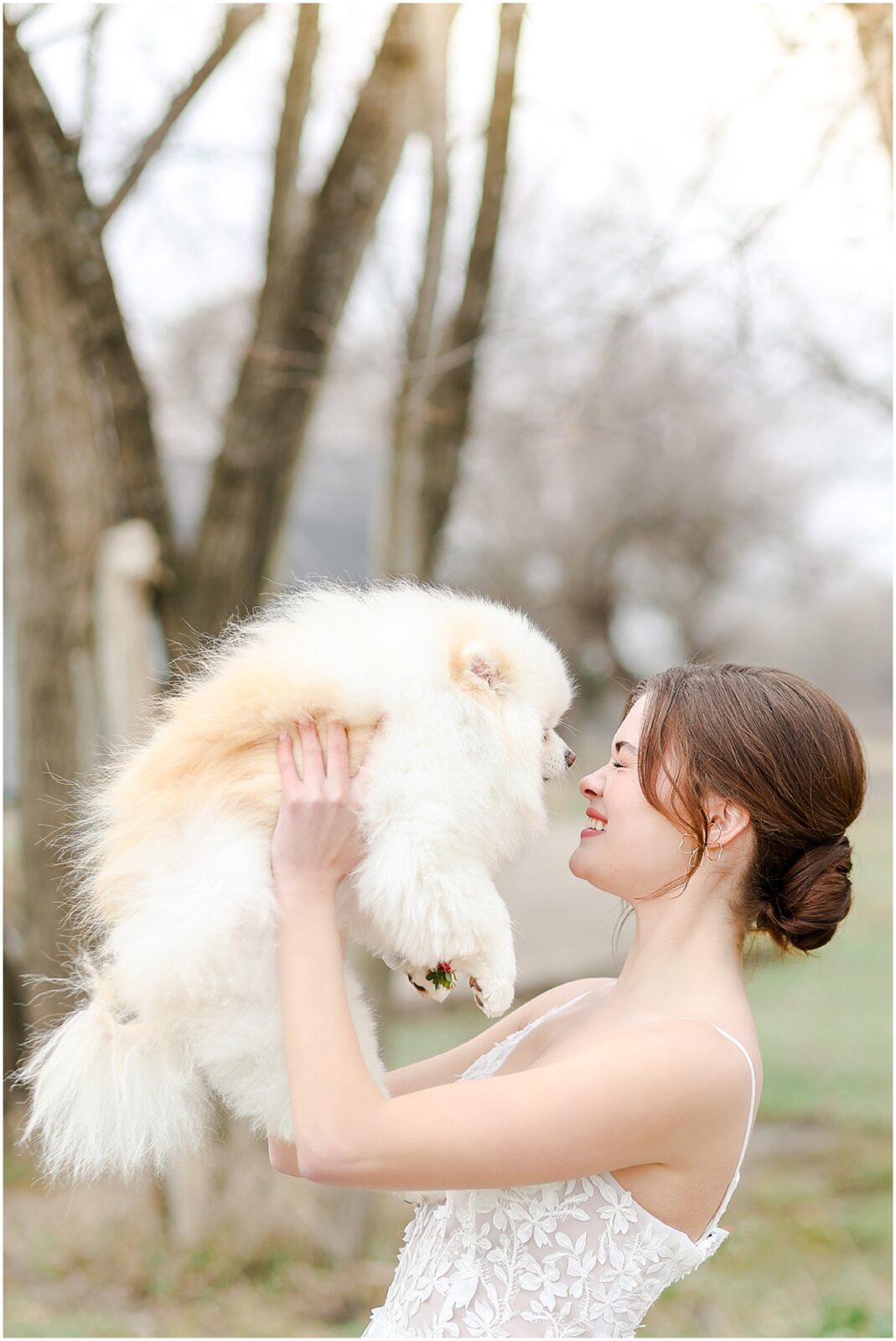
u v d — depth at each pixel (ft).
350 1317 16.29
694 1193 5.28
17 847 20.45
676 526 60.85
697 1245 5.35
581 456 56.80
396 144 17.39
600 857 5.98
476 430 18.20
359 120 17.13
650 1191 5.30
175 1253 17.28
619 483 58.90
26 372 17.19
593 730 67.56
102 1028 5.83
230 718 6.05
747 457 56.18
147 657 17.70
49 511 17.61
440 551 17.90
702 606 67.92
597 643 68.28
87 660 17.90
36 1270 16.98
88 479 17.51
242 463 17.54
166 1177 17.54
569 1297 5.23
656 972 5.84
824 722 5.81
